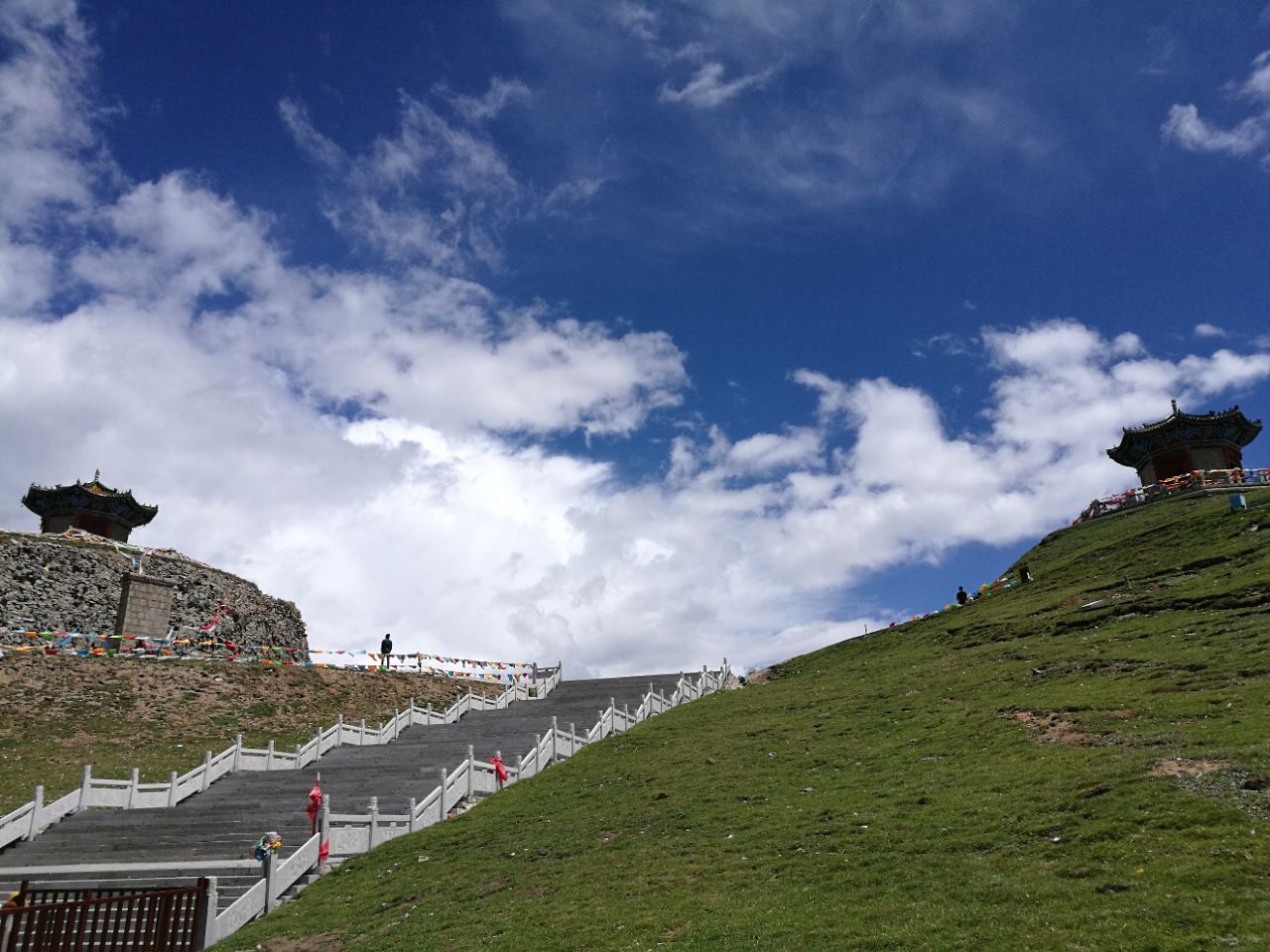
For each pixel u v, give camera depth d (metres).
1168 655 36.97
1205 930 15.06
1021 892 18.22
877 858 22.20
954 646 55.91
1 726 52.56
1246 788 21.14
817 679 56.53
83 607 72.81
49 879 28.09
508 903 23.64
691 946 18.44
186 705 60.09
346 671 73.44
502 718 54.47
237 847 31.67
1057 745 28.97
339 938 23.05
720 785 32.78
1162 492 85.00
